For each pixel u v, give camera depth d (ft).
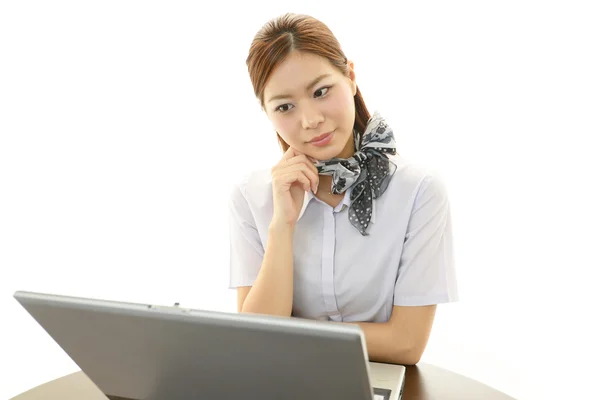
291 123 5.11
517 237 9.00
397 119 9.02
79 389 4.90
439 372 5.12
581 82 8.37
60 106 9.93
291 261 5.56
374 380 4.47
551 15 8.34
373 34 8.90
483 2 8.55
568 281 8.86
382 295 5.64
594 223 8.64
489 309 9.20
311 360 3.03
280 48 4.83
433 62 8.82
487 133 8.84
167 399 3.75
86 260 10.29
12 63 9.78
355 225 5.51
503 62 8.61
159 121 9.94
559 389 8.63
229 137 9.88
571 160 8.59
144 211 10.23
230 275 6.25
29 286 10.23
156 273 10.35
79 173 10.12
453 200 9.11
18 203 10.12
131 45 9.71
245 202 6.05
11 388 9.42
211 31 9.55
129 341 3.46
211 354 3.28
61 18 9.66
